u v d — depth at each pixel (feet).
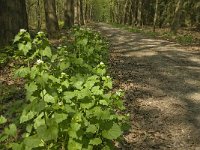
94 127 12.39
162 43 63.21
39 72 12.89
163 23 132.05
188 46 59.06
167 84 31.73
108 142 13.37
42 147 12.50
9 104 21.86
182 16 119.75
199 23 115.96
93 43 31.45
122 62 41.45
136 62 41.96
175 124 22.16
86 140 12.44
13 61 31.50
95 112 12.60
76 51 26.84
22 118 12.44
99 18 348.38
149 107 25.03
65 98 13.07
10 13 36.45
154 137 19.89
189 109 25.11
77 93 13.20
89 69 20.53
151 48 55.06
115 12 251.19
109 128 12.60
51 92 12.52
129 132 20.17
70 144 12.19
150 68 38.47
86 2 187.21
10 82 27.14
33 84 12.55
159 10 137.39
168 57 46.24
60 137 12.78
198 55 48.62
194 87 31.07
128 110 23.93
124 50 52.42
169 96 28.04
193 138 20.24
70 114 12.60
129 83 31.17
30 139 11.94
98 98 13.61
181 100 27.14
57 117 11.91
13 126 12.67
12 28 36.55
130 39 70.44
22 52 14.98
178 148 18.79
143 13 157.69
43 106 11.68
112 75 33.30
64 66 18.83
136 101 26.20
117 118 13.92
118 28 120.57
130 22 172.65
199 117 23.59
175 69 38.32
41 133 11.55
